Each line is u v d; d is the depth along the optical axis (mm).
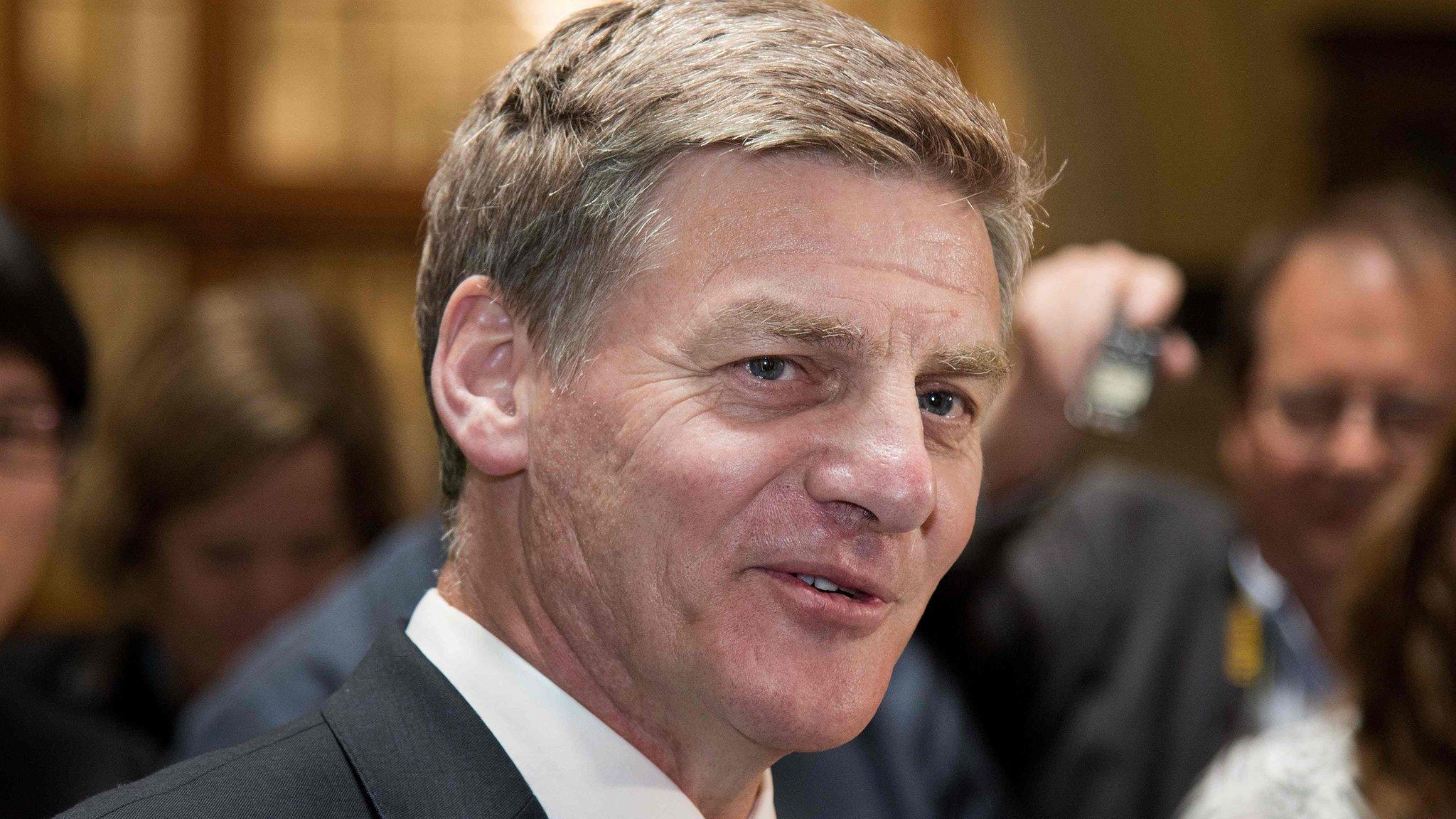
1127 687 3824
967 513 1629
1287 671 3801
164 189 8500
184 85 8547
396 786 1472
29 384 2547
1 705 2793
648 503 1493
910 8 8086
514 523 1607
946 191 1564
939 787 3078
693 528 1480
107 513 3635
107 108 8523
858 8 8055
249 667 2732
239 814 1400
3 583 2557
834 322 1475
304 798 1439
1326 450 3438
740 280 1480
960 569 3770
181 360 3574
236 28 8547
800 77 1521
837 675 1497
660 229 1507
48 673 3830
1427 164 7895
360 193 8531
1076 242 7883
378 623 2672
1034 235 1751
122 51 8523
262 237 8562
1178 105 7926
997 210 1646
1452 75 7875
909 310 1506
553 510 1550
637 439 1495
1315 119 7949
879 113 1516
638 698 1572
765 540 1478
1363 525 3432
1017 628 3799
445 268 1672
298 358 3604
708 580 1480
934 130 1542
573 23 1649
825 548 1479
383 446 3729
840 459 1477
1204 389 6996
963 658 3758
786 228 1488
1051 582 3875
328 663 2627
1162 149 7965
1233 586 3902
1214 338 6574
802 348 1484
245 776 1441
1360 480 3410
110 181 8500
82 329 2672
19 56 8461
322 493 3594
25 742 2750
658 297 1502
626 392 1505
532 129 1607
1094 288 3471
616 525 1509
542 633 1584
